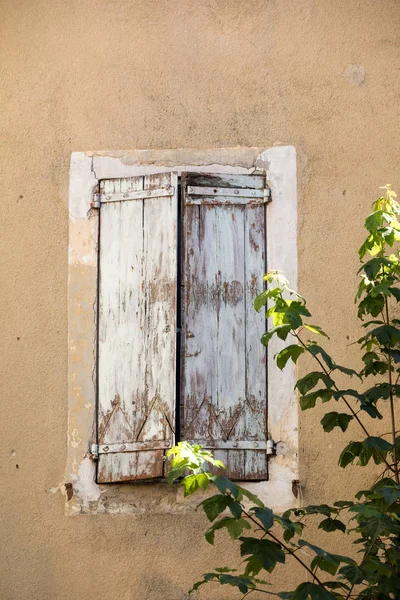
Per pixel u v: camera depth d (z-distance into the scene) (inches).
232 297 240.2
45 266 245.9
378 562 183.0
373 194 245.9
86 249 245.3
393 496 179.6
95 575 230.5
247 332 238.7
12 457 237.9
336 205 245.3
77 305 243.0
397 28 254.1
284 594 179.8
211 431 234.1
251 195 245.1
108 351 239.5
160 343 236.4
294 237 243.8
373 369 208.4
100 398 237.9
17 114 254.5
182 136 250.2
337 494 231.9
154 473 229.9
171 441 230.2
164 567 229.9
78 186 248.7
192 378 236.2
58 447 237.0
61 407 238.7
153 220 242.7
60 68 255.8
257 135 249.1
